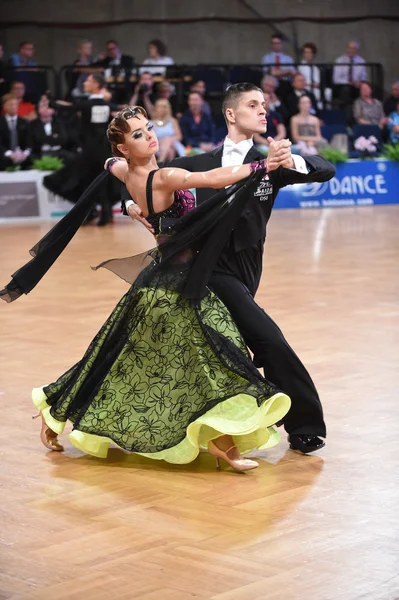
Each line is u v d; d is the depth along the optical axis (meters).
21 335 8.33
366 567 3.71
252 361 5.14
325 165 5.06
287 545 3.95
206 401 4.89
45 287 10.77
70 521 4.29
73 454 5.34
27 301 9.95
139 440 5.02
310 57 21.05
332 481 4.78
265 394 4.86
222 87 20.38
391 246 13.79
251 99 5.09
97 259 12.73
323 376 6.76
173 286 4.89
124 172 5.14
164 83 18.77
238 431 4.78
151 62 20.52
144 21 22.09
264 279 11.02
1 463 5.17
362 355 7.39
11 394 6.47
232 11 22.50
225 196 4.79
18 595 3.53
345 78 21.48
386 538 4.01
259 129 5.11
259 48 22.73
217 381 4.89
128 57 19.50
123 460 5.23
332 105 21.03
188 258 4.90
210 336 4.88
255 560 3.80
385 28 23.34
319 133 19.64
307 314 9.00
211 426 4.80
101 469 5.07
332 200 19.83
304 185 19.64
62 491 4.72
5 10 21.56
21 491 4.73
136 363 5.00
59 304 9.75
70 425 5.91
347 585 3.55
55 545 4.01
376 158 20.25
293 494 4.59
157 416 4.98
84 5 21.81
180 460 5.00
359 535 4.05
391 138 20.73
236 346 4.93
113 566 3.77
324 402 6.13
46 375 6.96
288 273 11.44
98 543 4.02
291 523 4.21
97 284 10.91
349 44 21.66
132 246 14.02
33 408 6.16
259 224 5.10
